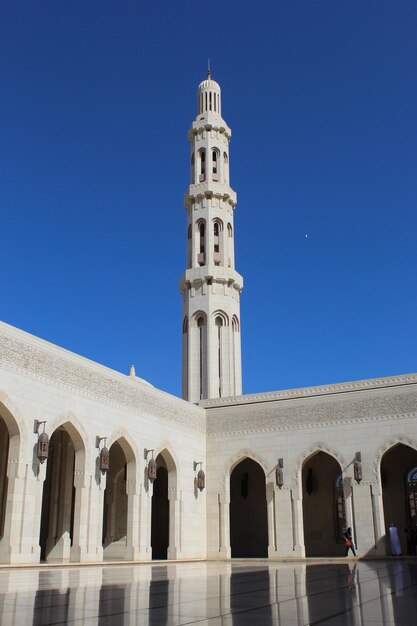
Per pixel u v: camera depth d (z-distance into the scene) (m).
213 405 40.69
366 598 9.92
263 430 38.69
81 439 29.72
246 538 42.31
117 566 25.66
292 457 37.44
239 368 50.81
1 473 29.88
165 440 36.06
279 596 10.34
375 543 34.09
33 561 25.59
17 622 7.13
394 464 39.50
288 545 36.09
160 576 17.00
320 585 12.95
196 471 38.66
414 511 38.38
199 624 6.97
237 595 10.55
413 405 35.00
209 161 55.44
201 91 59.41
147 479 34.09
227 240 53.62
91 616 7.70
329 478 41.09
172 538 35.75
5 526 25.06
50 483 33.56
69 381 29.44
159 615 7.79
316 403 37.69
